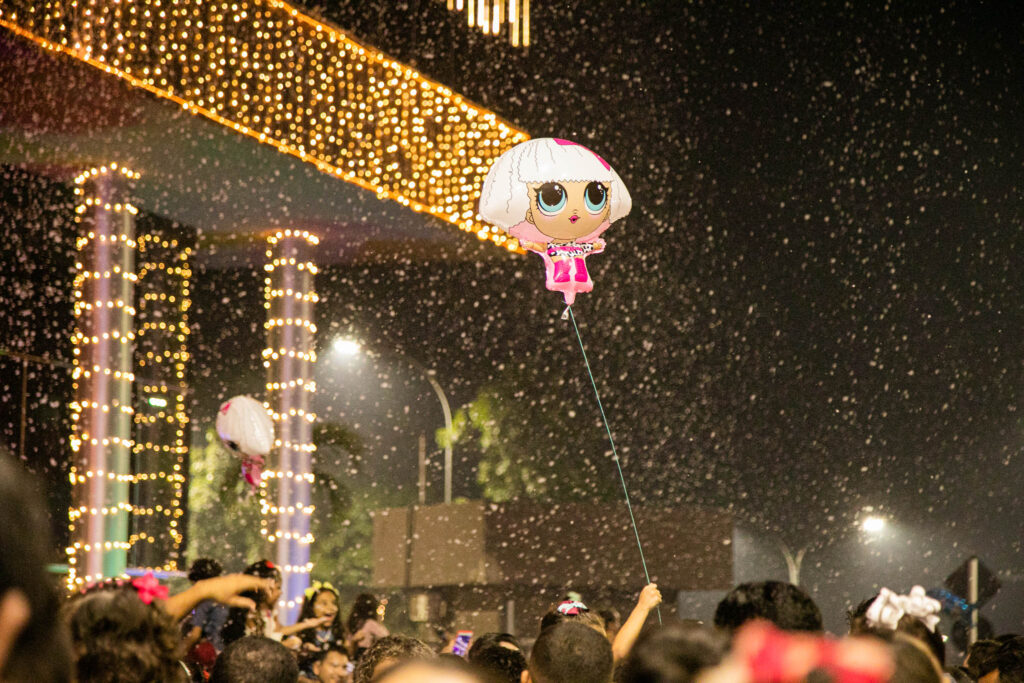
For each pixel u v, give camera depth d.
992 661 7.47
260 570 8.43
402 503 36.91
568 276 9.25
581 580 23.98
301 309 21.36
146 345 21.42
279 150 17.78
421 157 19.27
